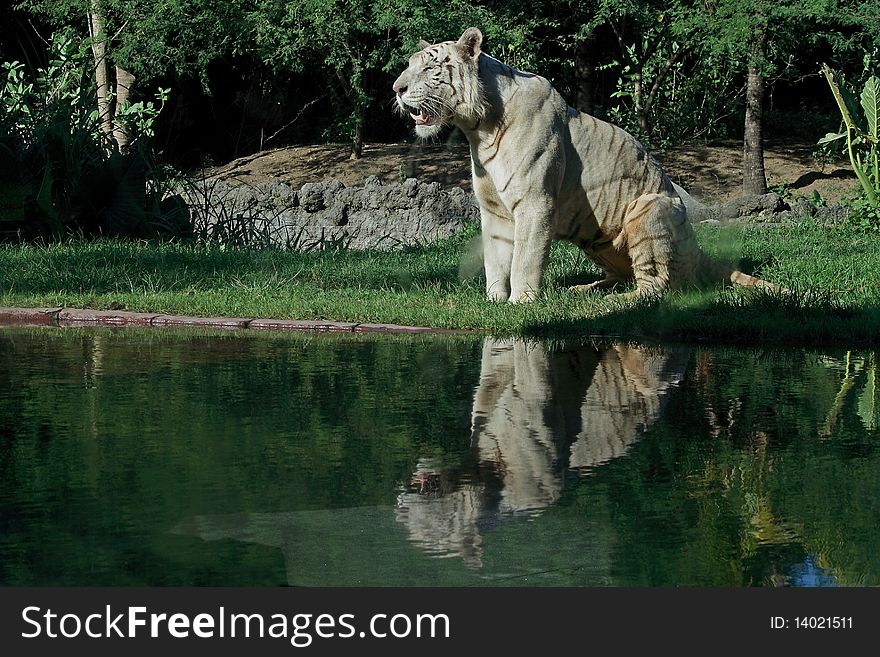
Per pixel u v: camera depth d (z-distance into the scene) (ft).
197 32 78.69
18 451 16.22
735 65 74.54
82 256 44.34
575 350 28.78
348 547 11.90
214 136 108.58
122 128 64.85
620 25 88.53
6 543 11.89
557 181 36.11
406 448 16.84
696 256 38.55
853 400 21.52
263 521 12.77
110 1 75.10
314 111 107.76
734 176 81.61
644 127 86.79
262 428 18.20
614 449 16.96
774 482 14.87
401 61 75.05
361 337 31.24
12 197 50.88
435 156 88.38
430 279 41.91
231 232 55.16
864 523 12.92
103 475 14.82
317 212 64.23
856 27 85.30
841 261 43.68
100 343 29.35
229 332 32.30
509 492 14.25
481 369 25.22
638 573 11.29
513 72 35.76
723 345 30.14
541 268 36.17
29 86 57.93
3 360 25.95
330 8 73.77
